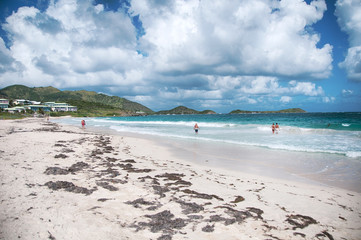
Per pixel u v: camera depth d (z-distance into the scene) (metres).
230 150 18.12
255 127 39.78
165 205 6.56
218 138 25.34
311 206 7.16
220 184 9.29
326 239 5.15
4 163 10.48
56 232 4.59
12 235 4.33
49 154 13.82
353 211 6.83
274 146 19.08
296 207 7.04
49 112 150.25
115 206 6.27
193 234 5.00
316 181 10.12
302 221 6.00
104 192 7.38
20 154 13.17
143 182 8.88
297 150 17.17
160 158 15.28
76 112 182.50
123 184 8.43
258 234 5.16
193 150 18.41
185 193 7.82
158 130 38.25
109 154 15.71
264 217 6.15
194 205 6.57
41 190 7.02
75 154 14.57
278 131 31.61
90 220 5.27
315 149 17.12
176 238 4.77
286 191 8.62
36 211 5.47
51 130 35.66
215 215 5.95
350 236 5.34
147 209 6.20
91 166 11.31
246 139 24.03
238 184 9.43
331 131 29.36
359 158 14.15
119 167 11.58
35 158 12.28
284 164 13.32
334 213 6.66
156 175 10.12
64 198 6.53
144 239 4.62
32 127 42.31
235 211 6.29
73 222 5.09
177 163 13.70
